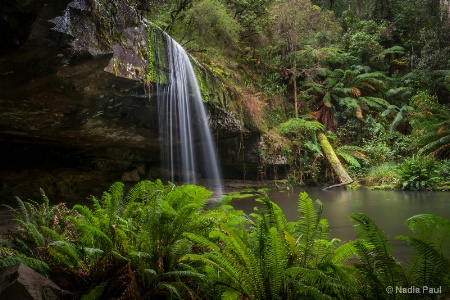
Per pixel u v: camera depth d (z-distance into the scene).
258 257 2.42
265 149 12.05
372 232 2.19
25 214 3.23
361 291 2.04
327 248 2.63
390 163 13.37
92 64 5.04
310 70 15.41
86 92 5.77
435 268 1.99
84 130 7.22
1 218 5.26
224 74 10.83
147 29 6.71
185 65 8.07
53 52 4.39
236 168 12.12
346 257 2.62
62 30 4.18
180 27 10.58
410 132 15.76
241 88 11.51
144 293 2.53
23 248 2.93
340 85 16.02
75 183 8.37
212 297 2.48
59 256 2.63
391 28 18.89
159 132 8.42
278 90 14.73
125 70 5.88
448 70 16.19
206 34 10.74
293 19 14.41
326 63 17.20
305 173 13.39
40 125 6.55
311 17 15.91
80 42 4.57
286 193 10.35
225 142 11.02
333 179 13.49
